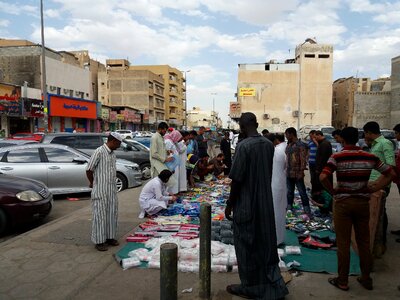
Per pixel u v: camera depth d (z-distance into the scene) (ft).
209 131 82.64
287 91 201.26
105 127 157.99
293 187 26.17
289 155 24.81
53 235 20.20
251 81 202.59
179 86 326.65
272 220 12.55
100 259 16.69
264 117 200.95
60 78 129.90
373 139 17.85
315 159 26.61
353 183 13.42
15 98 94.68
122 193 33.47
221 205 27.89
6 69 121.80
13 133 98.12
